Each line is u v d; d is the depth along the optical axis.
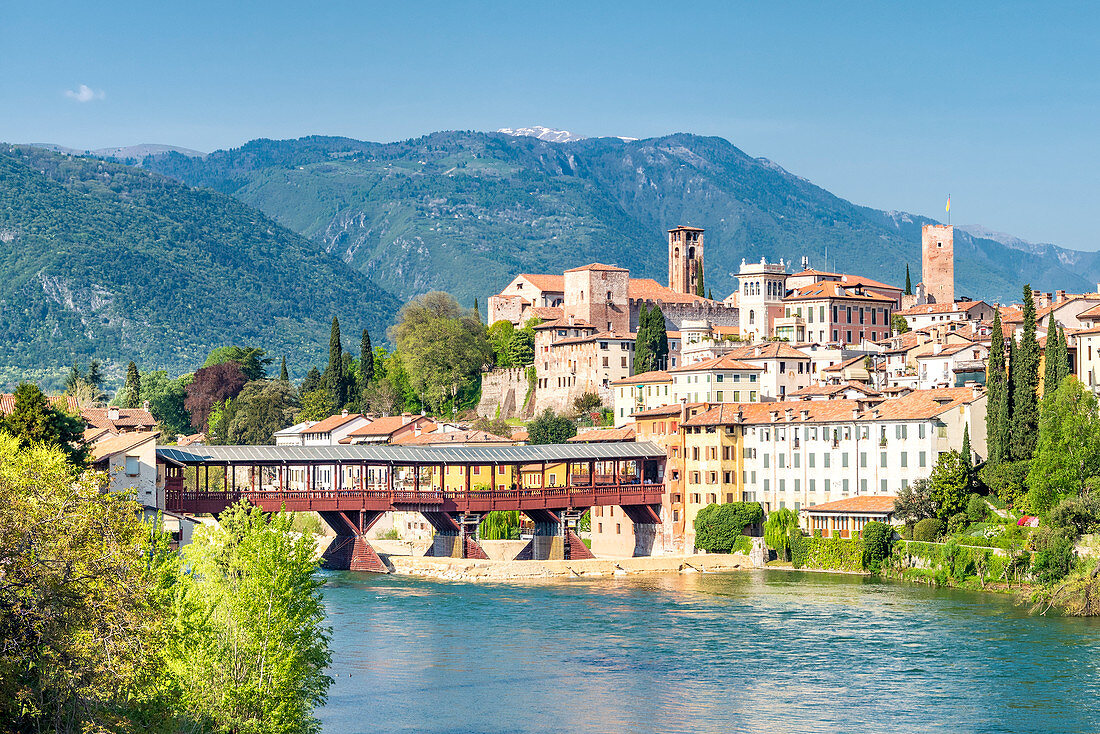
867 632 142.88
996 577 169.38
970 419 197.25
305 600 84.12
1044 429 170.12
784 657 131.62
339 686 121.38
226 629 81.25
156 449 193.25
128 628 66.00
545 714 111.31
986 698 113.56
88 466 155.12
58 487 68.06
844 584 181.38
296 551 84.81
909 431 197.00
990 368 188.88
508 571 199.00
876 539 189.12
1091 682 118.12
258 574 82.56
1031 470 171.62
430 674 126.06
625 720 109.19
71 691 62.72
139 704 69.56
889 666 126.19
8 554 63.81
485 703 115.06
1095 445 167.50
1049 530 162.12
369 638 144.25
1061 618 148.38
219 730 77.88
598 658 133.00
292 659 81.69
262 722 79.44
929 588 174.75
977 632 140.75
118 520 68.12
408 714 111.44
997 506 181.00
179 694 75.88
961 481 184.88
